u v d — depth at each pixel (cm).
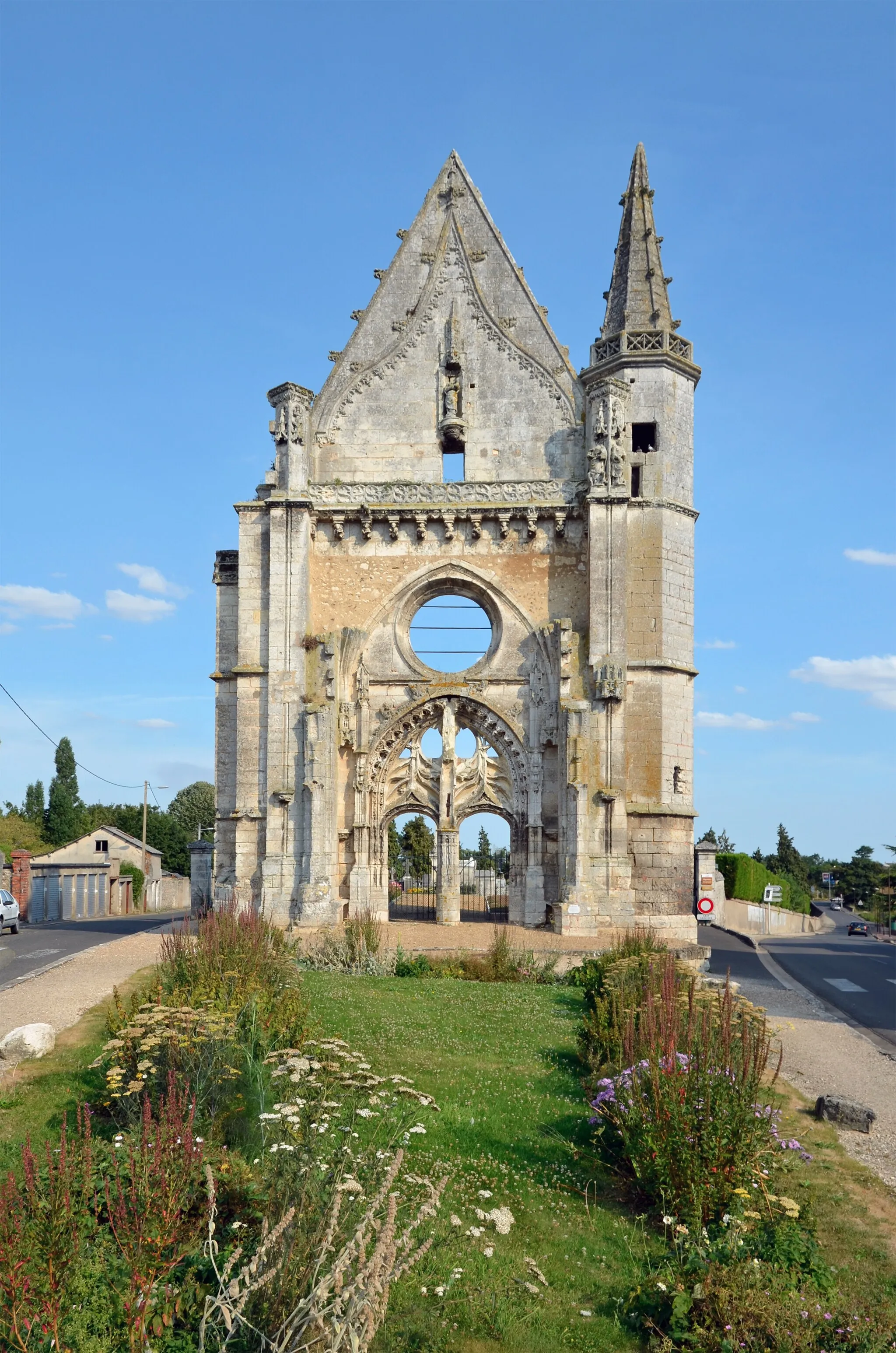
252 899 3066
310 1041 1304
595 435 3155
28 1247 711
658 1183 1001
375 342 3375
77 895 5834
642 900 2989
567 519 3222
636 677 3080
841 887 14712
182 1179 808
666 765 3041
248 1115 1026
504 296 3359
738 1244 870
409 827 6681
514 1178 1095
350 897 3100
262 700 3141
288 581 3158
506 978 2372
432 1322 765
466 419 3309
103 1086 1223
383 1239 670
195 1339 705
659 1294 838
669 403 3231
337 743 3120
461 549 3247
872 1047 1850
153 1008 1295
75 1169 812
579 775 2962
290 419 3238
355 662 3184
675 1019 1220
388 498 3272
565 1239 966
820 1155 1211
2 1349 657
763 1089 1362
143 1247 741
